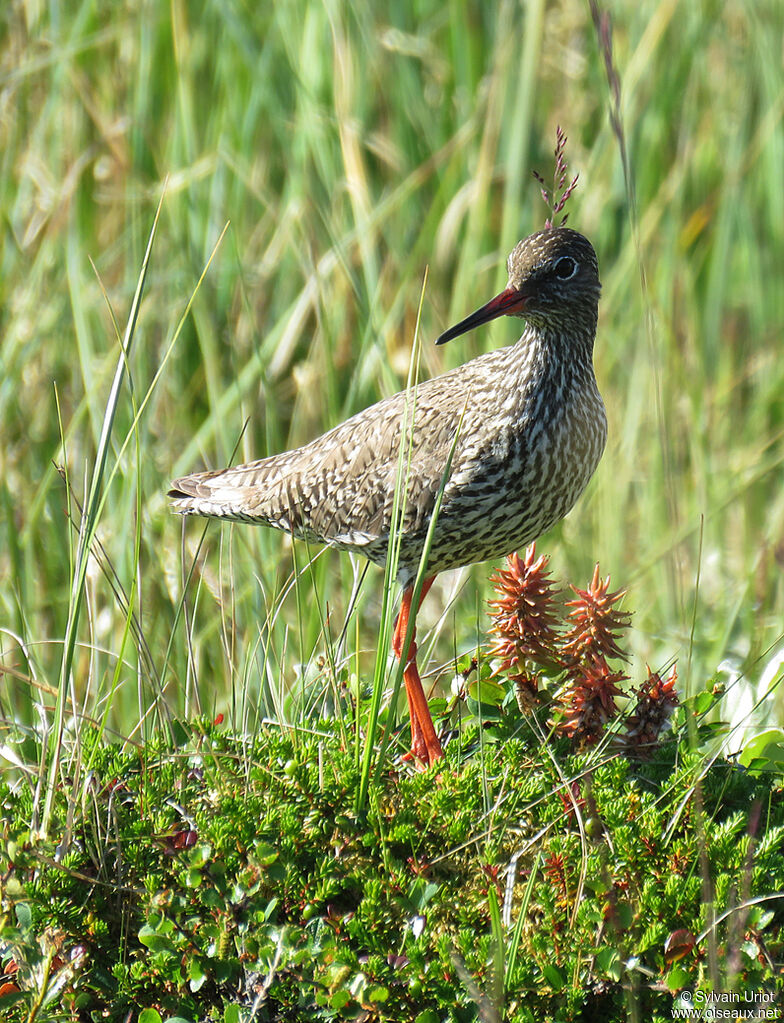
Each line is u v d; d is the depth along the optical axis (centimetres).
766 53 1438
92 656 923
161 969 642
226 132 1357
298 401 1294
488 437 917
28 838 687
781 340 1456
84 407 1108
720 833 671
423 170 1334
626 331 1369
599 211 1400
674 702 772
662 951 636
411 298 1353
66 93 1346
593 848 668
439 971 624
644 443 1400
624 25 1463
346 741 794
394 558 780
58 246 1295
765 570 1224
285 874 666
